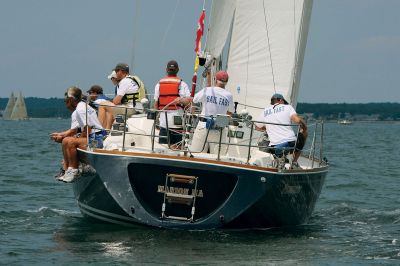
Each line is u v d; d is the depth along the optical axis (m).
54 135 28.58
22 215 32.16
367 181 52.34
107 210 27.64
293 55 34.00
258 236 27.03
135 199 26.31
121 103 30.66
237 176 25.88
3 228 28.59
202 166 25.70
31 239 26.33
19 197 38.84
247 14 34.16
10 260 23.02
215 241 25.66
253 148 28.55
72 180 27.59
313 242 26.59
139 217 26.44
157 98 29.27
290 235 27.78
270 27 34.09
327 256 24.34
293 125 26.98
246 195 26.06
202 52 30.14
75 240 25.98
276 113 28.47
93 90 31.53
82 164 27.59
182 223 26.33
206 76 31.36
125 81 30.56
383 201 40.88
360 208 37.34
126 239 25.78
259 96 34.25
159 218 26.50
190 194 26.36
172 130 28.08
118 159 26.16
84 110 28.05
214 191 26.39
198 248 24.56
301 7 33.94
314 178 29.42
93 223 29.05
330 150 97.62
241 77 34.34
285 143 28.27
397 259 24.16
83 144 27.83
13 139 117.31
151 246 24.73
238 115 28.48
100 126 28.38
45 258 23.30
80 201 29.98
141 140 28.70
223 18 31.28
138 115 30.47
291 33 33.91
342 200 41.00
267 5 34.03
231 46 34.38
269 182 26.09
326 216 33.84
